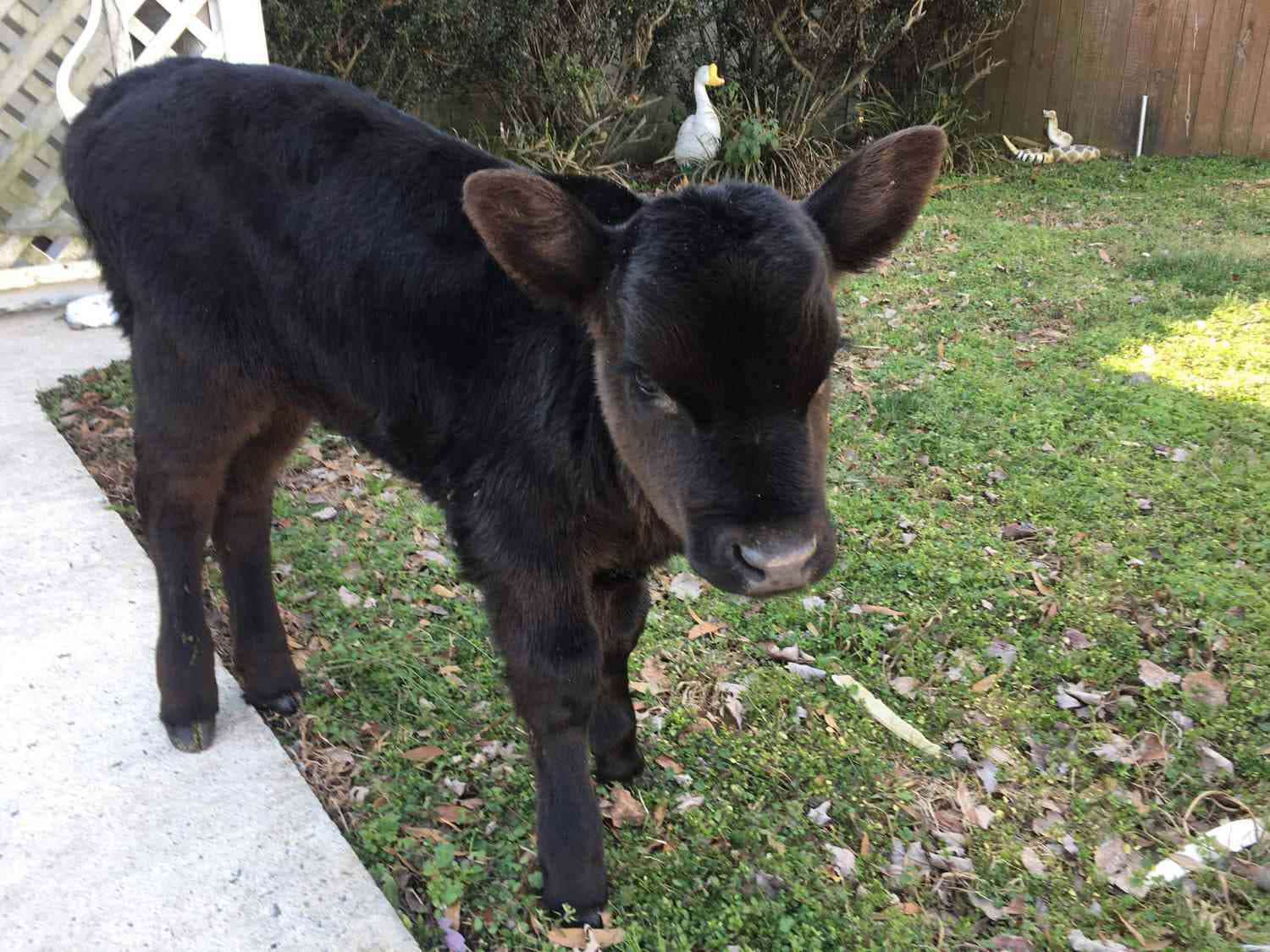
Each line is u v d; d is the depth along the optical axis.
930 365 1.79
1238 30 3.36
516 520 0.70
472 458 0.72
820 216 0.68
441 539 1.24
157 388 0.81
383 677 0.99
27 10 1.81
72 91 1.90
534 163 2.79
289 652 0.95
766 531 0.56
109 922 0.69
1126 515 1.32
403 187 0.73
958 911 0.79
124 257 0.80
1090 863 0.82
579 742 0.74
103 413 1.48
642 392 0.61
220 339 0.79
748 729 0.96
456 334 0.72
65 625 1.00
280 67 0.81
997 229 2.61
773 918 0.76
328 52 2.34
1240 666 1.03
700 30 3.10
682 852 0.81
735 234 0.58
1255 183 3.09
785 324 0.56
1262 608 1.11
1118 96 3.63
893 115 3.53
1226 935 0.76
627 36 2.85
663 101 3.36
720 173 2.98
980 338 1.91
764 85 3.23
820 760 0.91
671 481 0.60
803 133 3.11
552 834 0.75
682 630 1.11
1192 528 1.28
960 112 3.63
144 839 0.76
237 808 0.80
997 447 1.50
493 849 0.80
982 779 0.91
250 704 0.93
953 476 1.42
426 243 0.72
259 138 0.76
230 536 0.90
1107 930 0.77
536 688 0.72
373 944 0.69
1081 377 1.72
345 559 1.19
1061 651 1.07
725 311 0.56
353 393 0.79
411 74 2.47
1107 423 1.55
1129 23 3.53
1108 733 0.96
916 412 1.59
